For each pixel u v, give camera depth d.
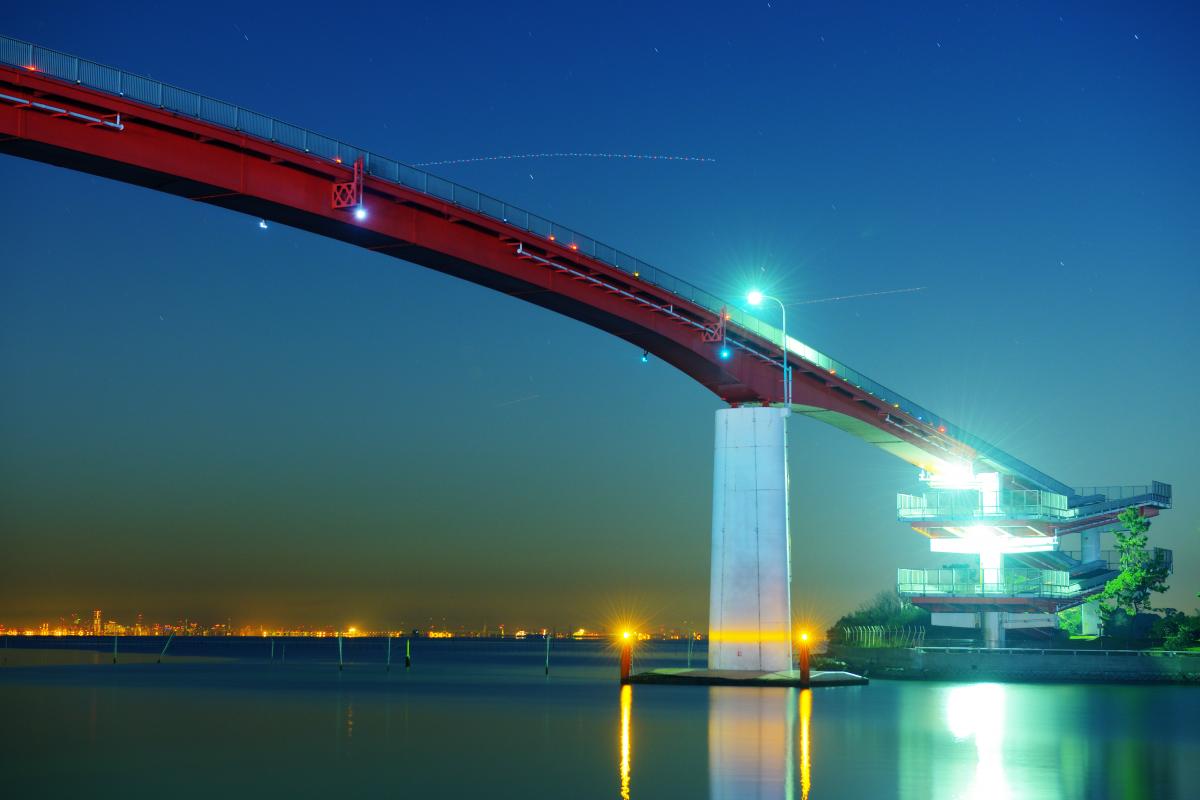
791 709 65.62
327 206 66.50
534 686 96.00
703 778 37.84
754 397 94.19
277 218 66.81
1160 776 38.62
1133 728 55.38
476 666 162.62
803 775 38.44
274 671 135.75
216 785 36.94
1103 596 125.31
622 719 59.53
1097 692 83.88
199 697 81.44
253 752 45.50
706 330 89.31
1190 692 84.12
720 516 91.69
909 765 41.06
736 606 90.31
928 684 93.31
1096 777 38.34
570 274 81.00
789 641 90.50
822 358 100.56
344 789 35.97
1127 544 124.88
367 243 71.19
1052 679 98.19
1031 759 42.97
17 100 53.91
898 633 126.50
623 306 84.81
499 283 78.81
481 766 40.94
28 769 40.91
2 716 63.62
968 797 33.97
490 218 74.19
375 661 192.88
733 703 70.62
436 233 72.38
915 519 126.69
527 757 43.25
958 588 121.19
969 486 131.12
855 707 67.19
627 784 36.62
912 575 122.69
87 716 63.72
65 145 55.88
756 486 91.12
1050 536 127.06
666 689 85.69
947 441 123.25
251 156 62.78
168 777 38.81
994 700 74.19
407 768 40.59
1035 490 128.12
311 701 76.12
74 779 38.44
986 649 102.69
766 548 90.44
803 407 101.25
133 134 58.12
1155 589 125.19
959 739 49.72
